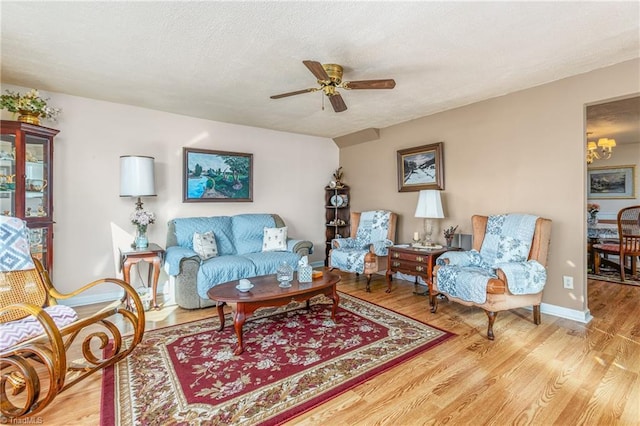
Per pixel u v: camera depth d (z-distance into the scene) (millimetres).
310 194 5535
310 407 1755
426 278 3494
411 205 4566
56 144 3381
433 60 2617
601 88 2814
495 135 3588
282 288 2715
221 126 4551
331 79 2566
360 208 5406
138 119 3879
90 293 3596
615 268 5172
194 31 2172
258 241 4426
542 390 1899
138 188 3459
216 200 4492
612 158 6086
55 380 1648
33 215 2990
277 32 2178
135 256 3320
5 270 2186
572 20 2049
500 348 2439
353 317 3119
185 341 2586
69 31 2172
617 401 1788
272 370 2137
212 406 1757
